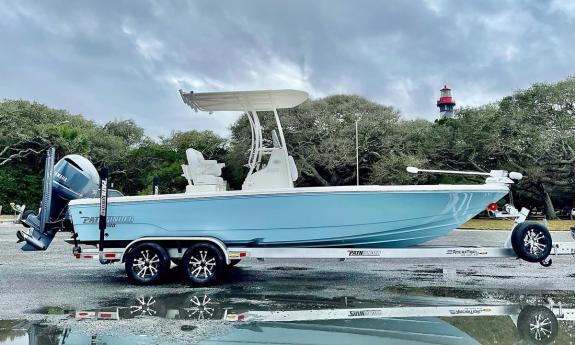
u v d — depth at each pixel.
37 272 8.21
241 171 29.34
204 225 6.87
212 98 7.09
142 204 6.95
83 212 7.11
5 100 39.09
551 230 19.36
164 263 6.79
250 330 4.21
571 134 26.84
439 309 5.07
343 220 6.71
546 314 4.83
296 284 6.83
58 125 37.56
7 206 33.94
